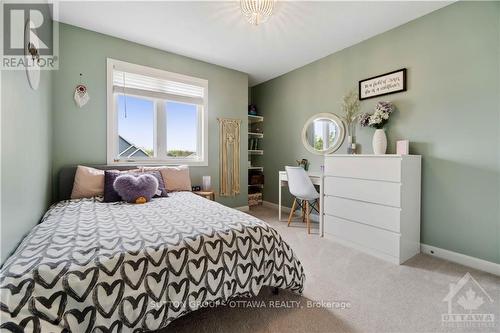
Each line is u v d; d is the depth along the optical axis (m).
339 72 3.05
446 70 2.09
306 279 1.72
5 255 1.02
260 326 1.23
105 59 2.62
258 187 4.51
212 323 1.25
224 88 3.61
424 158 2.24
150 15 2.26
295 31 2.54
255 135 4.47
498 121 1.83
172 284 1.03
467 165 1.98
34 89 1.56
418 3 2.05
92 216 1.58
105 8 2.14
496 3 1.82
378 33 2.58
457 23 2.02
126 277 0.94
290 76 3.79
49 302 0.81
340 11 2.17
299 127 3.67
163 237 1.16
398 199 2.01
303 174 2.76
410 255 2.13
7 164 1.05
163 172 2.73
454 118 2.05
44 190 1.91
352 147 2.81
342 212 2.47
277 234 1.46
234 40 2.75
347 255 2.17
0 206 0.96
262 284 1.31
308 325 1.24
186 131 3.35
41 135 1.79
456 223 2.05
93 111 2.57
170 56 3.08
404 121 2.38
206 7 2.12
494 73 1.84
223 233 1.26
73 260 0.92
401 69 2.38
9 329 0.74
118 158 2.80
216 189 3.58
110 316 0.89
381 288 1.61
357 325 1.25
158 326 0.98
